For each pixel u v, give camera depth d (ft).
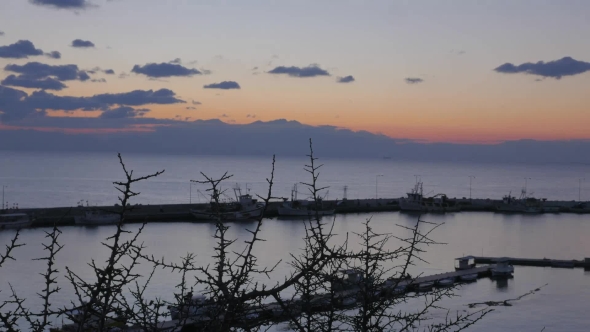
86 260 203.92
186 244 252.62
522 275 212.64
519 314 148.97
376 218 391.65
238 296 16.67
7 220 295.07
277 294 16.81
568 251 280.31
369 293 19.45
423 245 282.56
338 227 329.72
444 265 232.32
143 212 345.31
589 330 136.98
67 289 144.66
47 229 289.74
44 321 16.19
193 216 344.90
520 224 385.29
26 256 212.84
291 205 369.71
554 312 152.76
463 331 123.85
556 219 417.69
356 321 19.34
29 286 150.10
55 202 516.32
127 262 167.94
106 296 15.20
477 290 182.09
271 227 310.24
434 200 464.24
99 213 306.35
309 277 17.66
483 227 366.84
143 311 17.69
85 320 15.10
